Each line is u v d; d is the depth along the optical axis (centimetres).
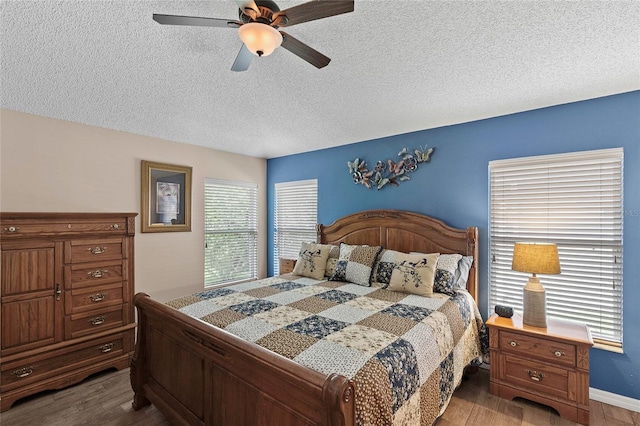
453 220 321
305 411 125
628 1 139
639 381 230
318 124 322
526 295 248
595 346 244
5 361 233
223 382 165
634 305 234
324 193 430
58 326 258
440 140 331
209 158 425
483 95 248
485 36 168
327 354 157
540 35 167
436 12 147
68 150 304
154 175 367
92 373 275
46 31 159
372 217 367
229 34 164
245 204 475
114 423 219
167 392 210
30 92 237
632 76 214
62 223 261
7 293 234
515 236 287
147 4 140
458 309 248
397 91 241
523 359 237
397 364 158
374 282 316
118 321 293
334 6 117
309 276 345
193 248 406
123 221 298
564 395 220
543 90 238
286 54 186
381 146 376
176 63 196
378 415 138
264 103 266
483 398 246
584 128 255
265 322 202
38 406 238
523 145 283
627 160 237
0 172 267
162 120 307
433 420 185
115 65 197
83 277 272
